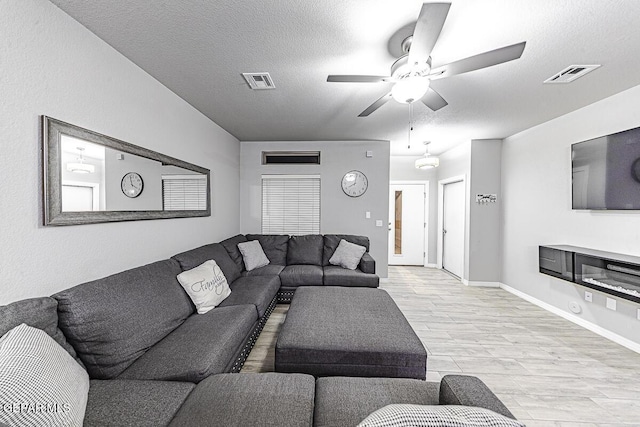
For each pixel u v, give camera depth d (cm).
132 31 181
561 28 176
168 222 273
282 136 461
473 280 479
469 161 477
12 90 134
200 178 339
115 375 145
